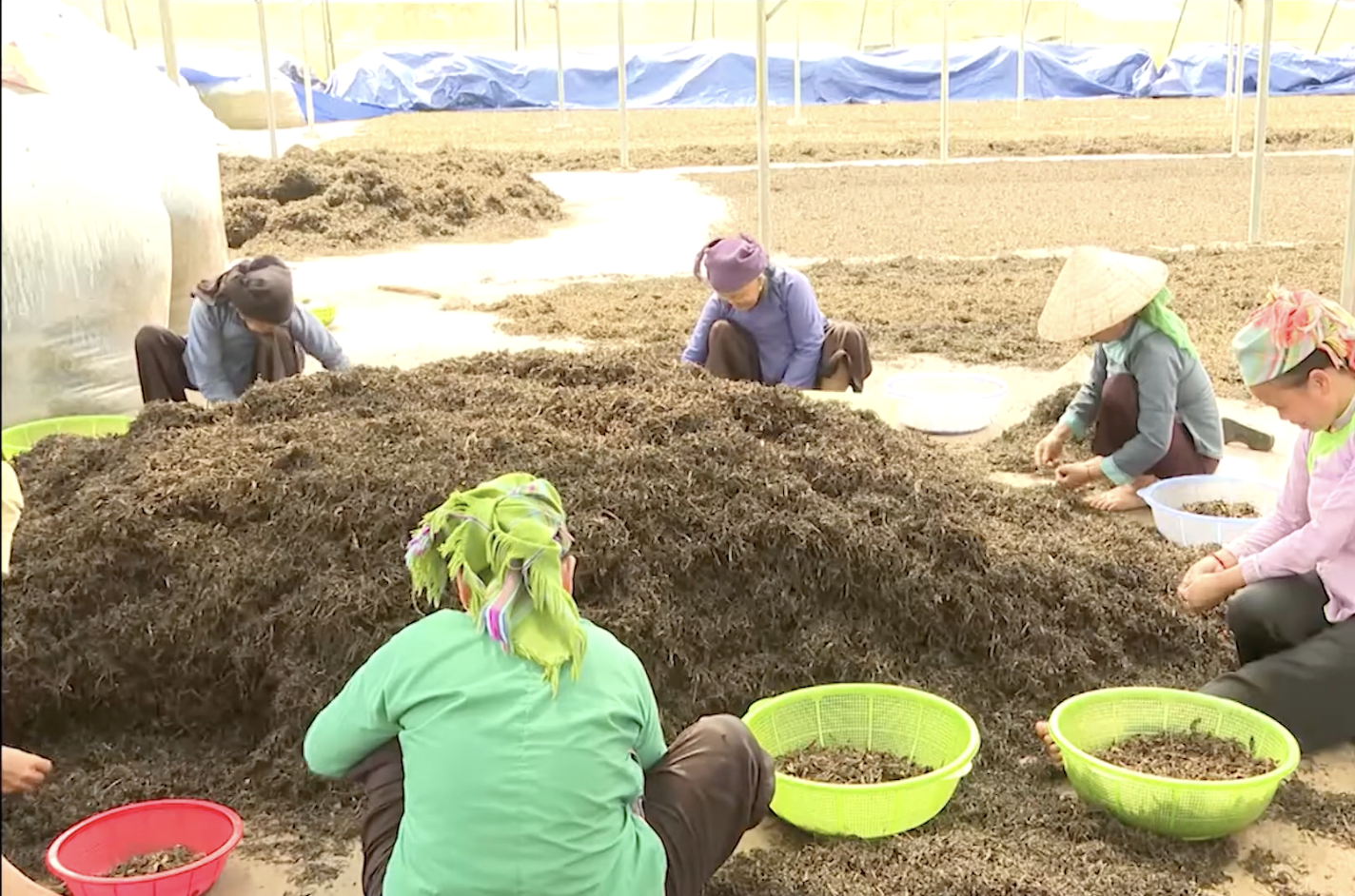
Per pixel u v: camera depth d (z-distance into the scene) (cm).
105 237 557
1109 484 502
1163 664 363
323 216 1201
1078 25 3309
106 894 260
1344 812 302
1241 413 602
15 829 299
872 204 1377
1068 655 350
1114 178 1554
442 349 751
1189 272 934
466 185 1323
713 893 272
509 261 1078
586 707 225
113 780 317
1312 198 1348
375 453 370
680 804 247
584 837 220
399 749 248
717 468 364
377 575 332
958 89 3011
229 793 316
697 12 3300
